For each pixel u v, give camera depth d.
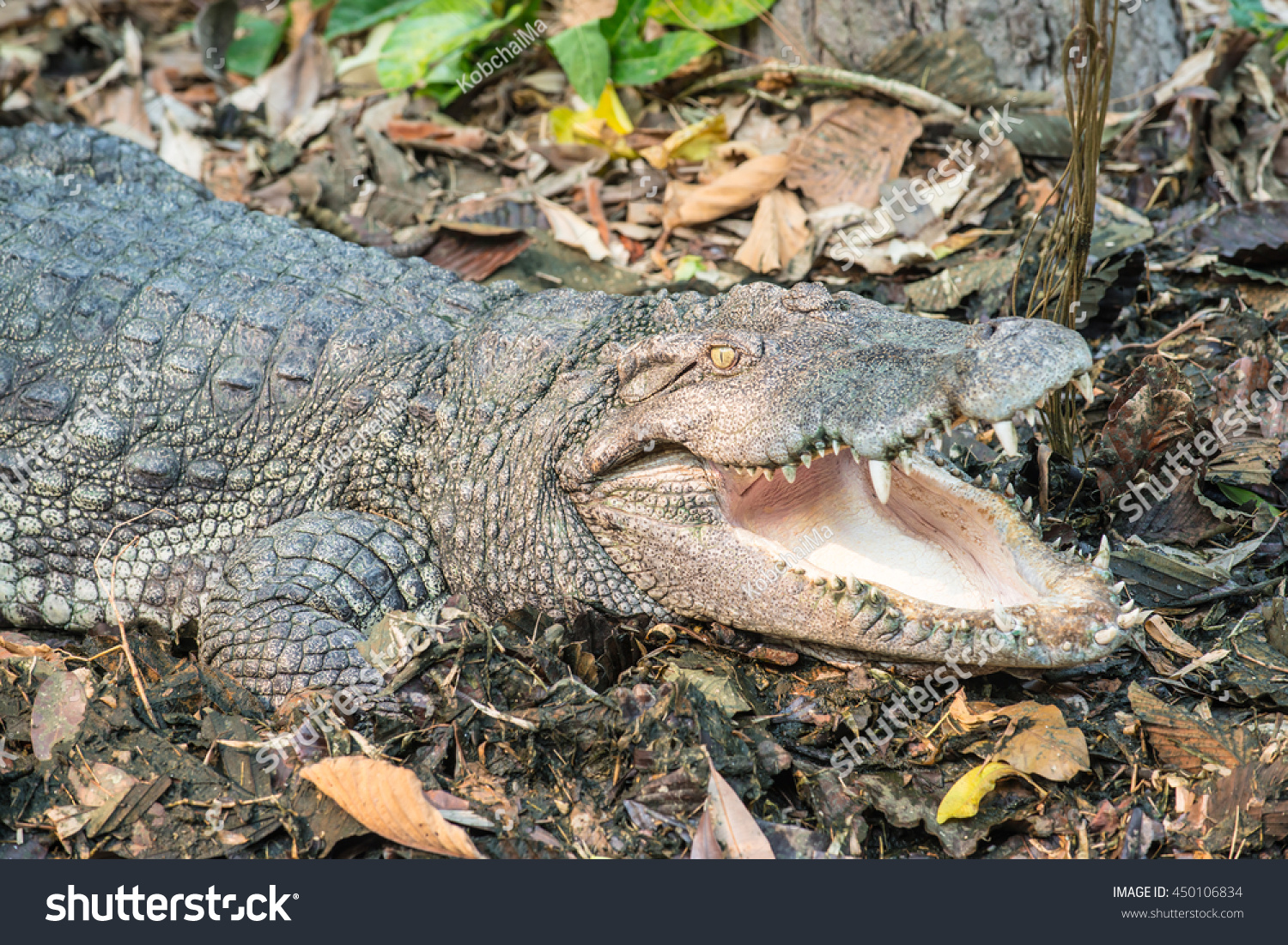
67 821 2.68
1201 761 2.69
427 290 3.00
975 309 3.28
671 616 2.86
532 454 2.85
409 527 2.91
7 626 2.99
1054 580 2.73
